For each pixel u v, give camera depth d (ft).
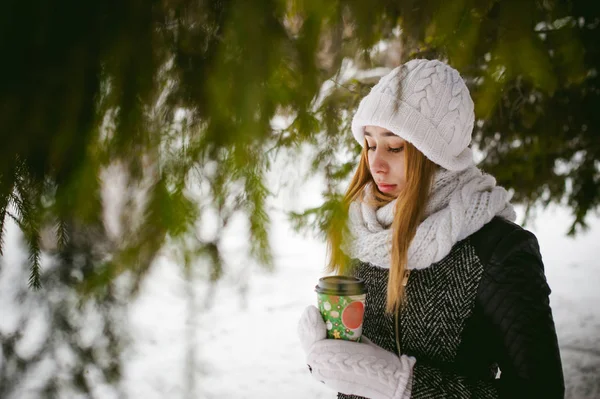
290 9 2.41
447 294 4.19
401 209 4.35
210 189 2.35
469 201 4.22
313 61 2.31
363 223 4.90
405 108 4.29
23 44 2.36
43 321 2.62
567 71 3.97
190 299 2.38
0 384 2.61
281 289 20.45
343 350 4.04
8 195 2.52
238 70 2.25
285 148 2.67
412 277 4.38
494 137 9.65
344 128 8.05
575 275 22.04
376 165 4.66
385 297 4.68
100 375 2.68
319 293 4.21
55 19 2.36
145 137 2.39
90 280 2.42
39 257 2.52
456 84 4.45
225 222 2.34
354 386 3.96
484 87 4.12
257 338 15.31
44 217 2.50
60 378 2.63
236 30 2.23
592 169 9.30
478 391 3.92
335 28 2.46
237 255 2.36
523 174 9.52
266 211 2.31
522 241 4.00
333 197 2.52
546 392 3.68
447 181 4.50
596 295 19.27
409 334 4.41
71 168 2.44
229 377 12.76
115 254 2.38
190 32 2.53
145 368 12.40
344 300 4.09
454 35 2.77
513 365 3.83
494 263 4.01
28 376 2.64
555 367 3.73
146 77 2.41
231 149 2.27
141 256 2.31
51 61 2.37
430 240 4.18
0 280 2.60
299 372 13.35
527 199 10.13
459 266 4.16
